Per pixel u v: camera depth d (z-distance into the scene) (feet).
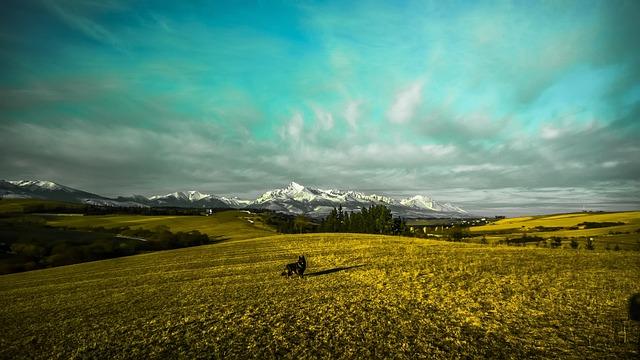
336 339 63.67
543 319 69.41
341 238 281.13
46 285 157.89
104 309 98.99
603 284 95.76
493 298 85.46
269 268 154.51
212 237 448.24
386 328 68.13
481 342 59.67
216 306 91.91
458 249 191.01
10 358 66.08
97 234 407.23
